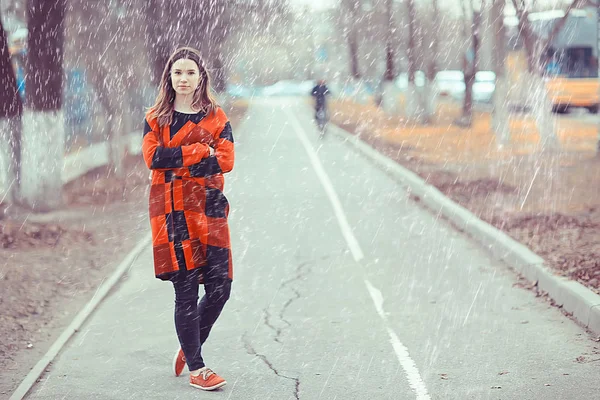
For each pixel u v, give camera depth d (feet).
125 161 75.92
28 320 26.13
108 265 34.42
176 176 18.21
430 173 65.41
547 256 32.30
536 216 43.68
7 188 48.96
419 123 126.72
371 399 18.42
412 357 21.49
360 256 35.45
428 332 23.86
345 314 25.98
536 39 79.30
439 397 18.49
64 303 28.43
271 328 24.44
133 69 74.90
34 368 20.93
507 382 19.44
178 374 20.03
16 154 48.83
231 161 18.40
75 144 87.20
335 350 22.18
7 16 65.62
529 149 82.69
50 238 40.11
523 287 29.60
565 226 40.32
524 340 22.95
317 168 72.84
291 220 45.19
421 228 42.83
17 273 32.42
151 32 77.71
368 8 177.17
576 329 24.03
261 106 209.67
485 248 37.27
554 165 68.85
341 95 232.12
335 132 120.98
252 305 27.22
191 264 18.26
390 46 142.31
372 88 205.05
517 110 127.54
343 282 30.55
